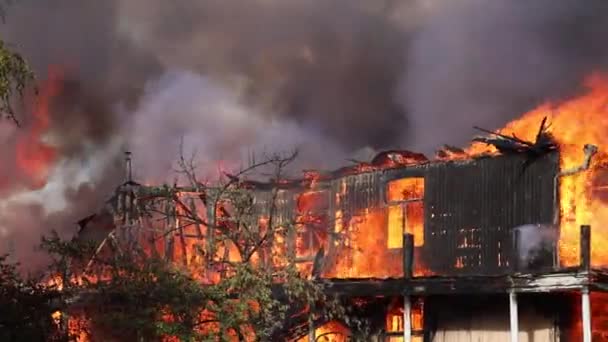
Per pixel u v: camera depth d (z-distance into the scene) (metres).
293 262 21.48
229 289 20.08
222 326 19.58
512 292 21.56
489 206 25.02
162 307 19.66
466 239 25.30
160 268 20.00
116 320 19.30
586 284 20.30
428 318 25.42
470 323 24.69
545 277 21.05
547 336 23.28
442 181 26.09
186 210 25.02
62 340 19.86
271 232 22.61
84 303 20.52
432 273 25.81
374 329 26.03
